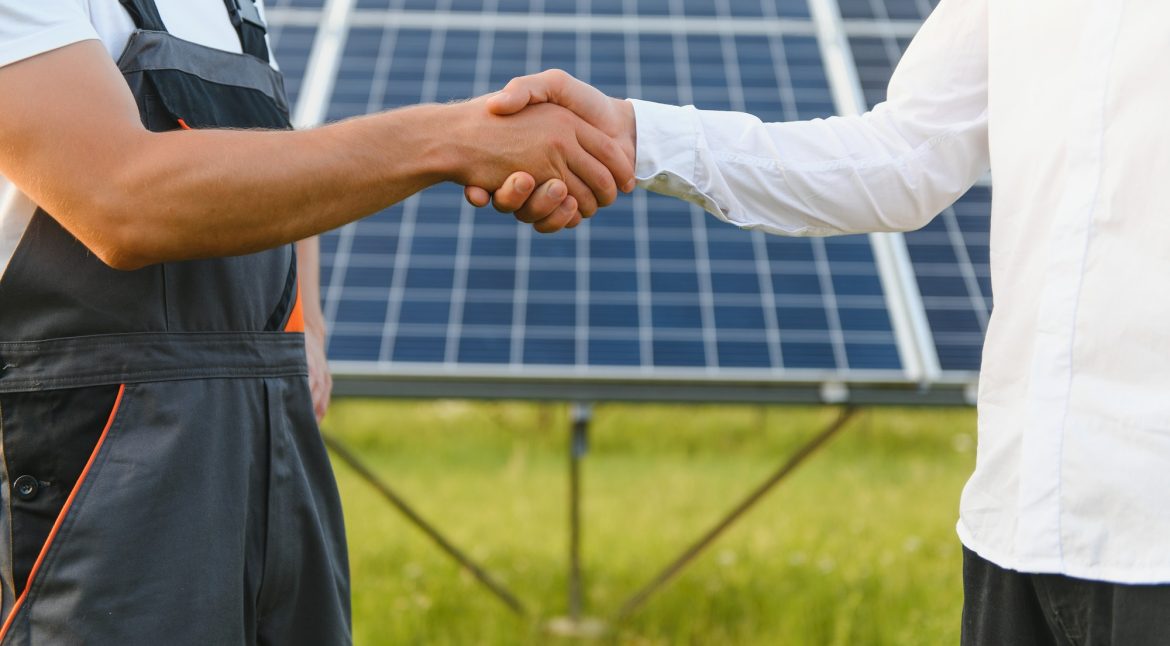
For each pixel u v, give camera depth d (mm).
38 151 1371
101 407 1499
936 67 1753
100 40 1460
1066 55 1445
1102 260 1363
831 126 1805
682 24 5152
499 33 5090
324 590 1743
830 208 1799
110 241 1400
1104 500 1349
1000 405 1502
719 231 4230
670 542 5586
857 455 8188
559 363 3561
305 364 1777
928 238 4188
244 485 1593
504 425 9172
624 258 4102
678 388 3520
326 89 4625
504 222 4281
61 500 1510
